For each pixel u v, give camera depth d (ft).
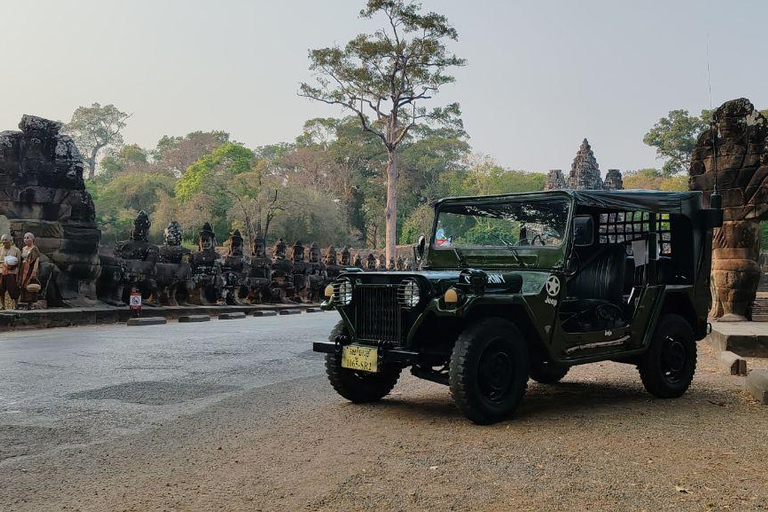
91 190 262.67
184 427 18.52
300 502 12.46
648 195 23.29
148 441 17.03
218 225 233.96
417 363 18.54
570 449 15.96
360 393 21.77
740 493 12.81
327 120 301.63
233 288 83.76
